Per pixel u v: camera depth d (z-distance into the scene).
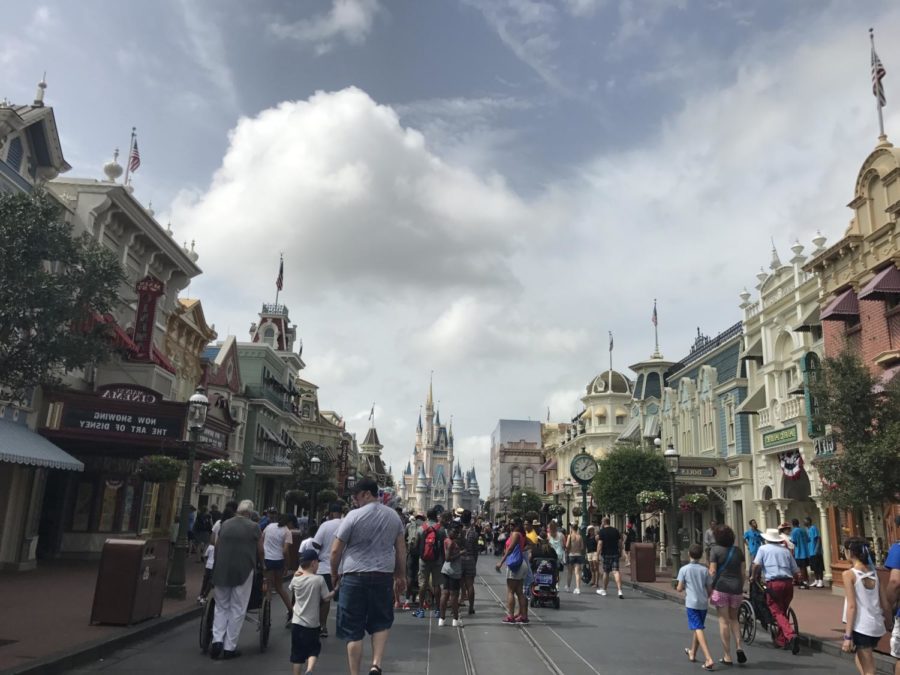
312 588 7.97
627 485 33.69
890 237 20.23
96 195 23.61
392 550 7.37
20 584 16.44
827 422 14.10
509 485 123.56
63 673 8.62
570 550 21.58
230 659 9.73
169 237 28.58
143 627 11.12
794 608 17.19
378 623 7.17
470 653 10.63
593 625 14.01
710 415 35.25
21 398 10.97
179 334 32.91
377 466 131.50
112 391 21.84
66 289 10.43
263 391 47.84
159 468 21.06
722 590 10.41
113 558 11.44
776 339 28.56
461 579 14.71
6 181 18.95
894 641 8.26
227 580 9.87
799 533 23.23
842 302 21.52
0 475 19.86
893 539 18.69
